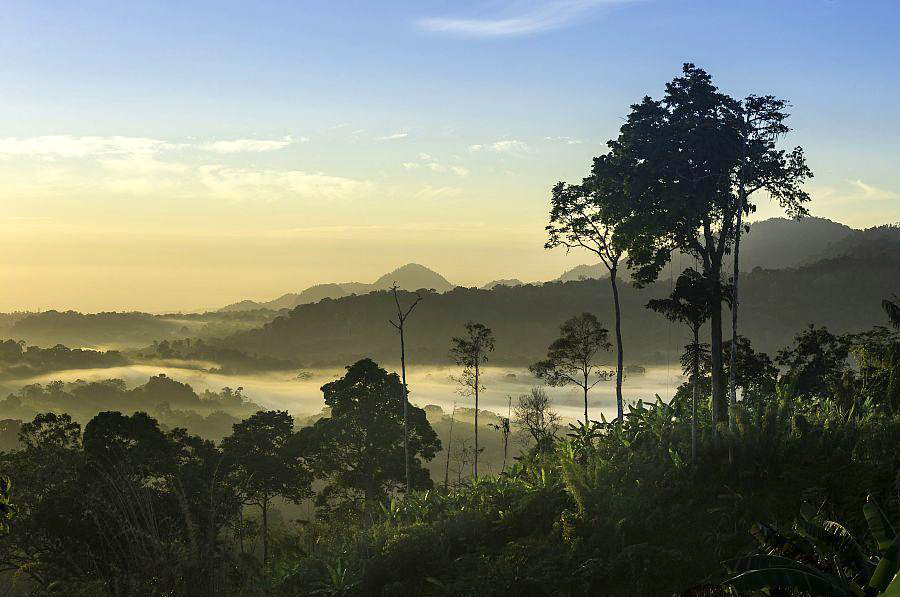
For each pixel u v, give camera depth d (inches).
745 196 1150.3
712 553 814.5
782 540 481.4
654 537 882.8
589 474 1011.3
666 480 991.6
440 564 976.3
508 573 879.1
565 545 917.2
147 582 381.1
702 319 1069.8
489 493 1158.3
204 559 394.6
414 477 2354.8
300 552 1064.8
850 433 989.2
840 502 813.9
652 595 780.6
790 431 1012.5
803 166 1136.8
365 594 946.7
